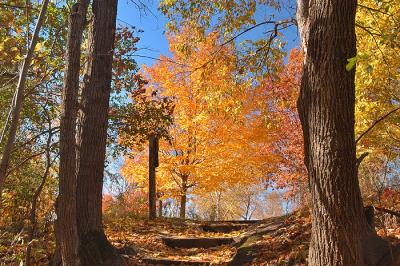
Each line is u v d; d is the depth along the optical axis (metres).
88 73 6.89
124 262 6.43
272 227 8.12
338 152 4.38
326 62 4.45
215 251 8.05
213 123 15.64
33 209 5.60
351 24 4.47
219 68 9.12
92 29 7.00
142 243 8.30
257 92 14.08
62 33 5.92
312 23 4.60
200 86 9.36
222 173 16.05
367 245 4.48
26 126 7.15
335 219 4.33
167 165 16.17
